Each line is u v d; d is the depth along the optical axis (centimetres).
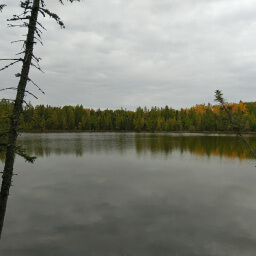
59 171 2708
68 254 1082
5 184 632
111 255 1080
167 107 15088
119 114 14975
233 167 2995
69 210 1580
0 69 589
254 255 1092
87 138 7806
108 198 1817
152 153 4172
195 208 1628
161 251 1119
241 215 1523
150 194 1914
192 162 3316
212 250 1131
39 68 650
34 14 629
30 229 1323
